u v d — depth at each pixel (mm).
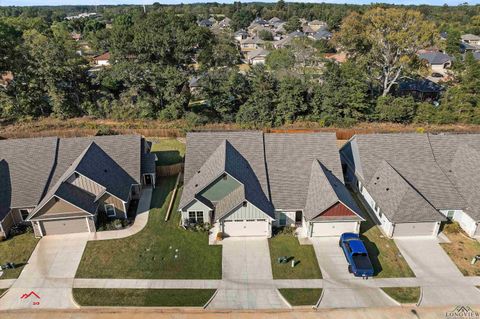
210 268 26453
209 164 32406
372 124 54188
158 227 31062
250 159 32781
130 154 35844
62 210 29172
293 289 24594
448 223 31062
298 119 54844
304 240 29344
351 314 22688
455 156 34938
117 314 22703
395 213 28875
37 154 34000
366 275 25281
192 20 70062
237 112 55156
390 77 62531
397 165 34156
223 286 24859
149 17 64125
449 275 25781
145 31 60562
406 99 53375
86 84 58844
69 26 146375
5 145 33844
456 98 53781
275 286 24859
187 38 58688
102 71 57688
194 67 65938
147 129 51781
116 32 59812
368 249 28281
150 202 34781
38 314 22703
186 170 33375
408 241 29203
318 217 28656
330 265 26719
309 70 60219
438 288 24672
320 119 54188
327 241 29234
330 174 31984
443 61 83250
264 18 197250
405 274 25844
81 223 29812
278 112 54094
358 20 60469
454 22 146625
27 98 56250
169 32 59719
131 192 34875
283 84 52781
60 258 27359
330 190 29047
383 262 26969
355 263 25656
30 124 54625
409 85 65938
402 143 35531
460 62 63469
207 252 28078
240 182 29641
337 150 33344
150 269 26375
